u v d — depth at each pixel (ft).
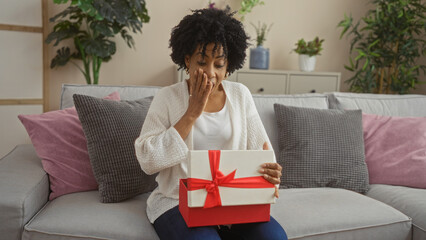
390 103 6.75
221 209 3.14
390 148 5.73
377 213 4.43
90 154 4.53
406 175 5.46
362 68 11.39
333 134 5.51
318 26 11.87
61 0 8.02
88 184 4.70
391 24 10.16
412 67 11.23
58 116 4.98
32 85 9.51
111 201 4.33
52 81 9.86
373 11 11.25
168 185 3.91
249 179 3.16
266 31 11.44
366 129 5.96
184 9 10.70
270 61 11.66
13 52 9.19
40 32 9.43
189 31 3.67
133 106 4.97
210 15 3.76
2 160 4.92
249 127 4.17
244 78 10.02
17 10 9.10
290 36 11.69
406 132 5.81
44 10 9.37
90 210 4.04
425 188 5.42
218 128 3.95
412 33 11.53
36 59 9.48
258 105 6.02
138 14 9.32
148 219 3.94
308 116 5.61
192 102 3.55
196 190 3.03
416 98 6.95
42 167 4.70
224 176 3.07
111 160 4.44
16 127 9.43
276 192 3.34
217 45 3.58
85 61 9.34
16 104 9.37
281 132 5.60
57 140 4.75
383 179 5.57
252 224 3.49
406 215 4.60
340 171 5.35
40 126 4.77
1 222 3.65
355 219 4.25
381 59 11.53
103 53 8.89
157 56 10.70
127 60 10.49
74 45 9.89
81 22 9.34
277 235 3.28
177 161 3.51
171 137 3.54
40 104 9.67
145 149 3.56
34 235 3.60
